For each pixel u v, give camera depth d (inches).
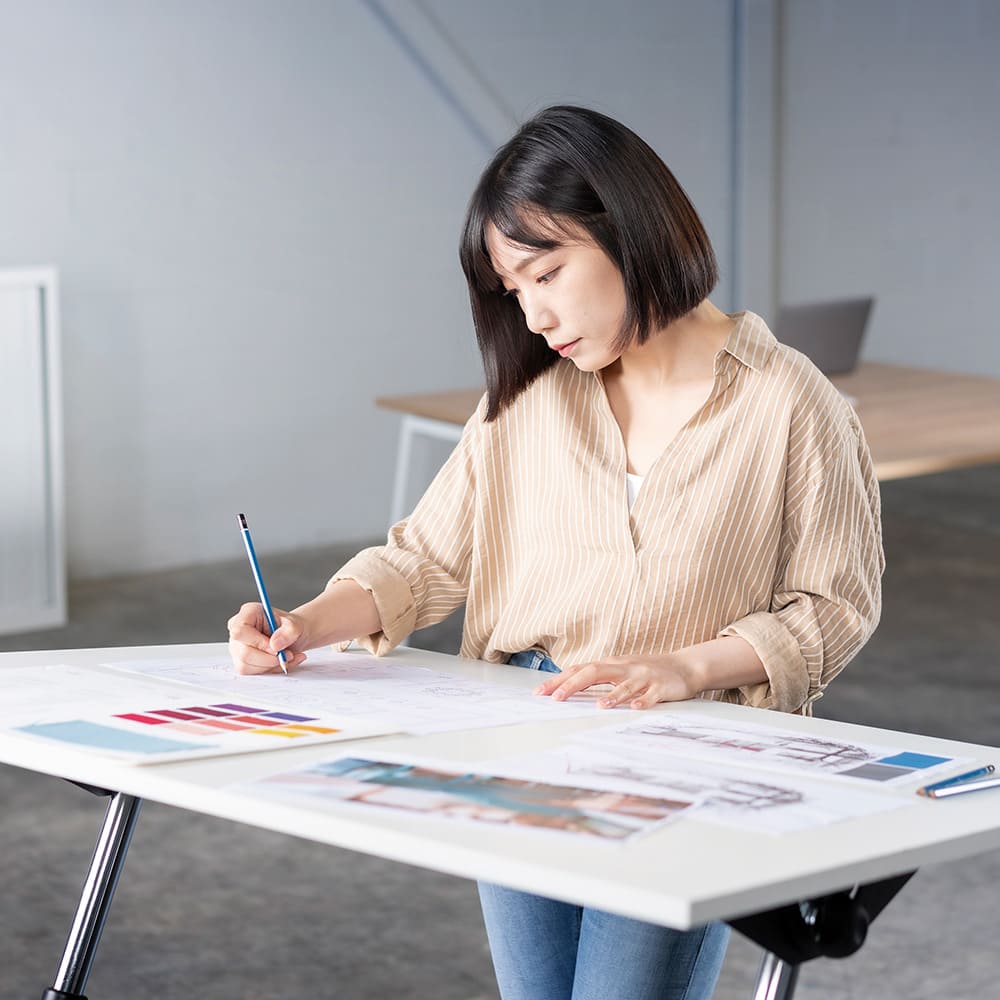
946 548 221.0
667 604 57.2
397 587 63.1
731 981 98.7
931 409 158.4
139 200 200.1
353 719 50.4
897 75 266.1
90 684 55.4
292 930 105.4
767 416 56.1
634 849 36.9
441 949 103.0
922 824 39.8
